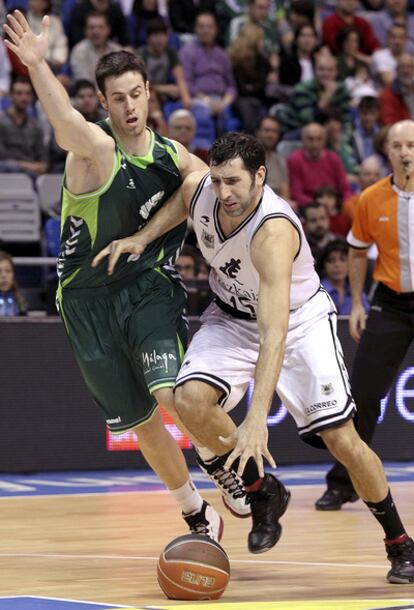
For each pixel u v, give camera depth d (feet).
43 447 55.67
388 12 98.37
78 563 31.27
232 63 83.61
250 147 26.00
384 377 44.01
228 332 28.55
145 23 85.97
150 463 30.89
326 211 66.33
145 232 29.50
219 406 27.43
